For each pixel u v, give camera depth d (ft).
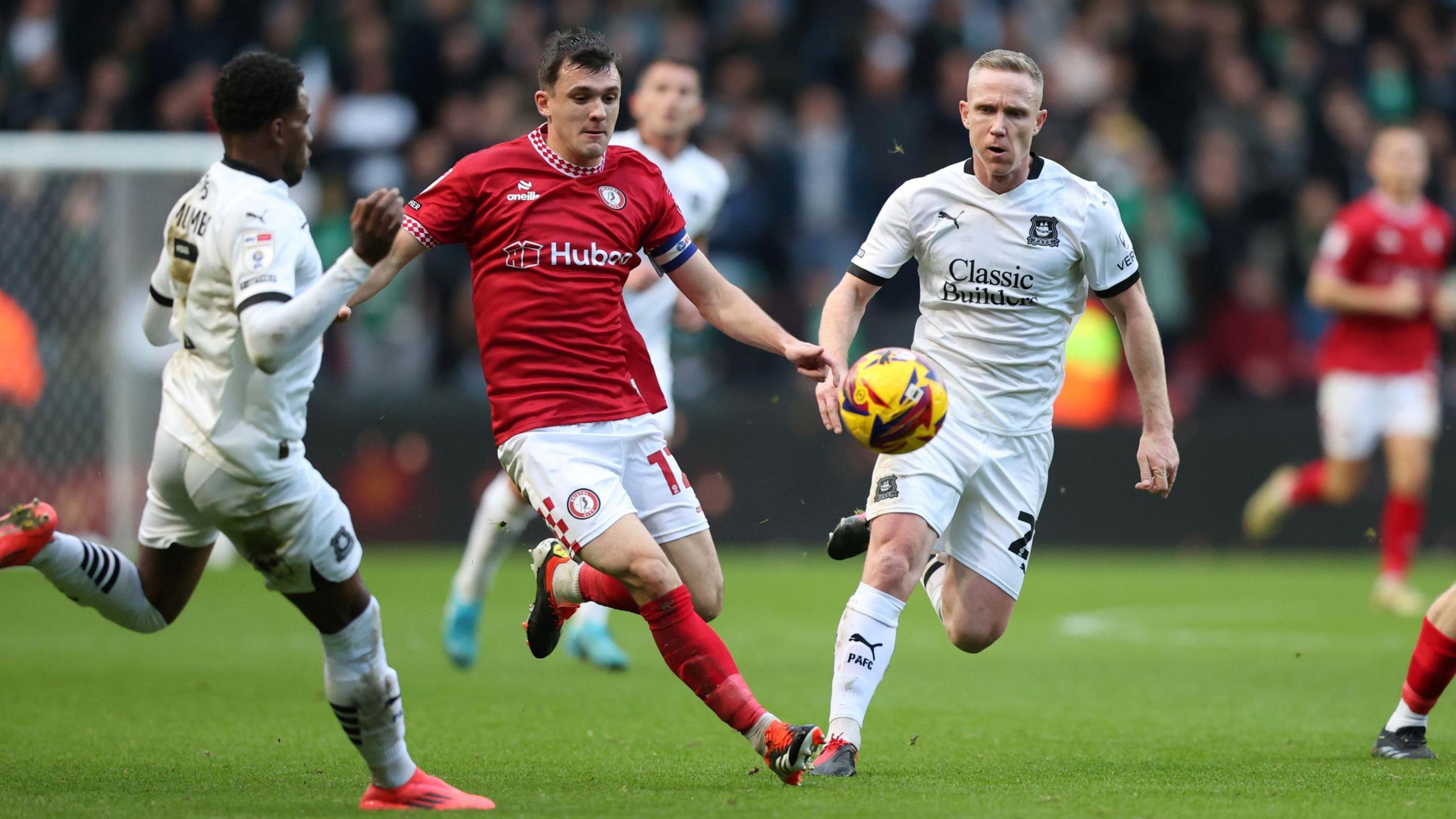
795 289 182.80
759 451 175.52
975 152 67.56
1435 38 222.48
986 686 95.04
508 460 63.16
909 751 70.59
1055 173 68.08
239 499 53.06
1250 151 199.72
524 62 194.39
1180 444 181.06
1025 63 65.98
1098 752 70.28
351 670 54.34
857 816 52.80
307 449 169.89
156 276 57.57
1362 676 99.71
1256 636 120.98
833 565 173.37
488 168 62.80
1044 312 68.33
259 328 49.96
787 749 58.08
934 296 69.21
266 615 131.13
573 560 65.05
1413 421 139.85
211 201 52.54
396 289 174.29
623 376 63.98
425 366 176.14
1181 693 92.22
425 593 140.15
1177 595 147.95
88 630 120.67
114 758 67.15
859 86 203.62
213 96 53.31
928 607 144.05
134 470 157.07
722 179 103.09
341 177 173.37
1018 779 61.67
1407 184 138.41
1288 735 75.92
